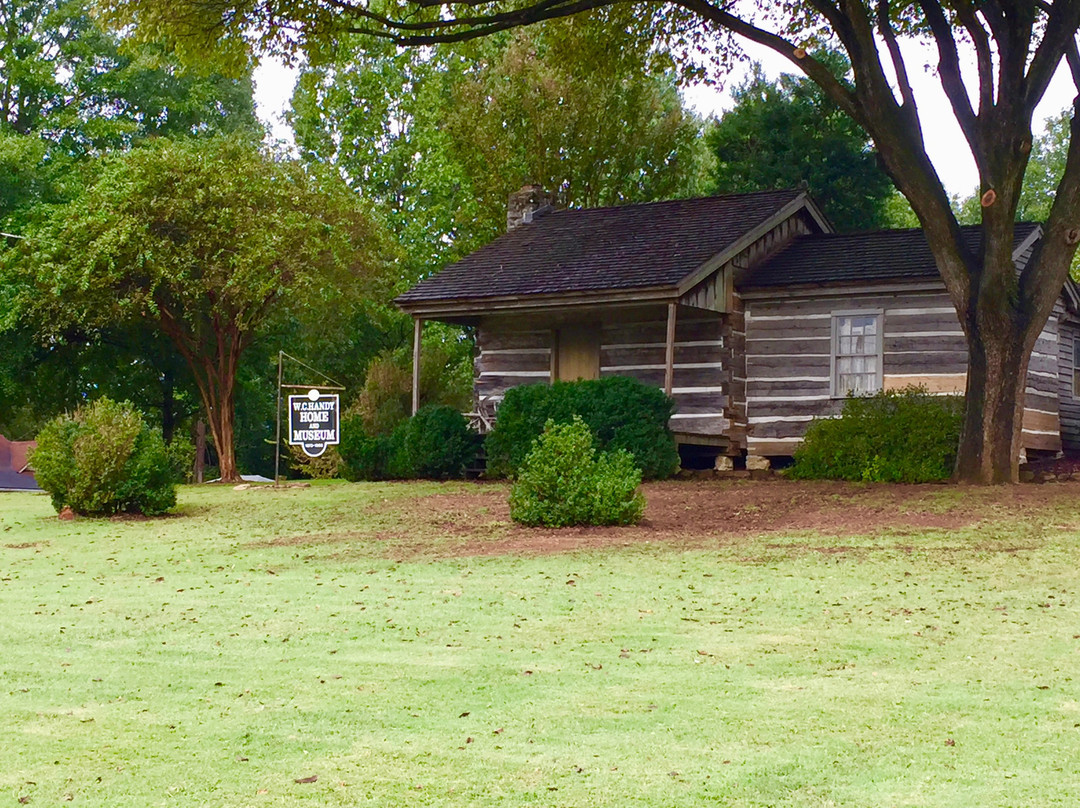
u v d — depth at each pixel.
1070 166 19.39
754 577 12.45
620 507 16.48
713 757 6.64
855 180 41.16
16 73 36.00
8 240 32.47
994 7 19.02
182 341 31.67
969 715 7.38
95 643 10.04
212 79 40.56
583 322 26.61
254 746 7.02
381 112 44.81
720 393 24.61
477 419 26.98
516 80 41.34
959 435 20.53
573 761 6.63
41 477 19.91
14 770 6.67
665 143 42.91
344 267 30.91
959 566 12.80
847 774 6.32
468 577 12.86
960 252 19.92
